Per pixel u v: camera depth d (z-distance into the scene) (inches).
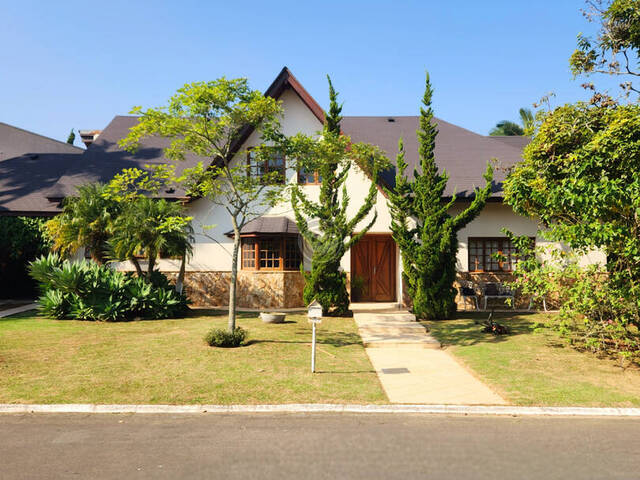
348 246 601.6
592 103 491.8
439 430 229.0
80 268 561.6
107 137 855.1
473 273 682.8
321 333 487.2
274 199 464.4
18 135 1160.2
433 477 174.6
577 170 399.5
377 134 812.6
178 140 446.3
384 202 690.8
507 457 194.7
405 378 326.3
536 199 397.1
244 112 417.1
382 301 727.7
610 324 370.0
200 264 702.5
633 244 339.6
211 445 206.8
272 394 283.9
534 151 513.7
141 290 555.2
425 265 581.0
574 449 204.4
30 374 316.2
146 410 256.2
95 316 535.5
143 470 179.9
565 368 350.3
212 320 552.4
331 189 601.0
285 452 198.8
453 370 350.6
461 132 829.2
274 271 673.6
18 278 715.4
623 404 268.8
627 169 378.6
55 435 219.6
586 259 670.5
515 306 671.8
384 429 229.9
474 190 661.3
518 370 345.4
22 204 725.3
